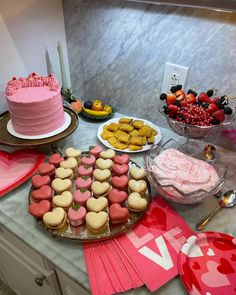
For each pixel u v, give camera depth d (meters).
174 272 0.58
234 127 0.88
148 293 0.55
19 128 0.89
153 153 0.81
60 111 0.91
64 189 0.72
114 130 1.01
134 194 0.71
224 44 0.77
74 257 0.62
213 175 0.71
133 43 0.95
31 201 0.73
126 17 0.91
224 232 0.68
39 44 1.04
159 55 0.91
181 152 0.82
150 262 0.60
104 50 1.04
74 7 1.02
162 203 0.74
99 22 0.99
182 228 0.68
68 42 1.13
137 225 0.68
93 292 0.55
